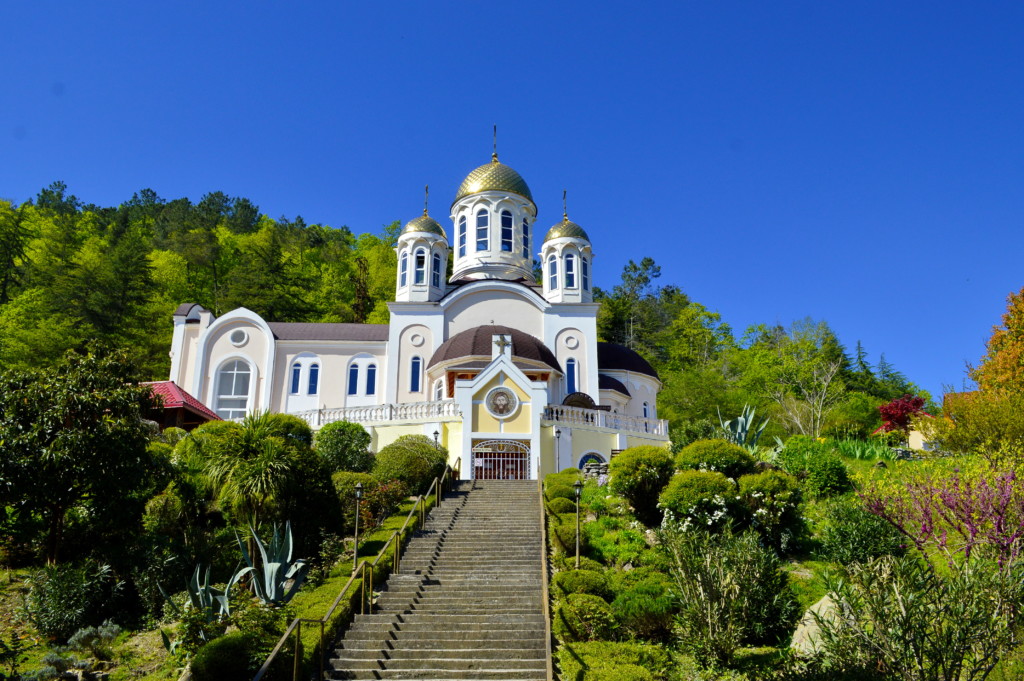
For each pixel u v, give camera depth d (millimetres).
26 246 67875
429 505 26406
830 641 13242
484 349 38469
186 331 44844
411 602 18453
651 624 17406
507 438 32531
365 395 44344
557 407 34062
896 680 11961
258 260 70312
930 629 12523
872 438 39656
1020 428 28797
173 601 17938
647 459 25078
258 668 13906
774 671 14688
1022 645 12781
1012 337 36562
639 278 96312
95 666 15547
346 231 100688
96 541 19828
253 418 21906
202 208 104812
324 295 73938
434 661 15531
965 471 20391
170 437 27797
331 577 19516
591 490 27141
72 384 19500
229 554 20250
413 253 46438
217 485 20609
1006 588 12703
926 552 19203
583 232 47594
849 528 20547
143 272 60000
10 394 18922
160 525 20500
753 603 17672
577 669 14672
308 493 21422
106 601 17672
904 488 20125
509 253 50156
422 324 43938
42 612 16766
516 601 18500
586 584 18797
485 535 23391
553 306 44406
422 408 33969
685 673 15406
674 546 18062
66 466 18312
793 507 22750
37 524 19922
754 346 77312
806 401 55156
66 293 54406
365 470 29406
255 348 44156
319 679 14688
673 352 77688
